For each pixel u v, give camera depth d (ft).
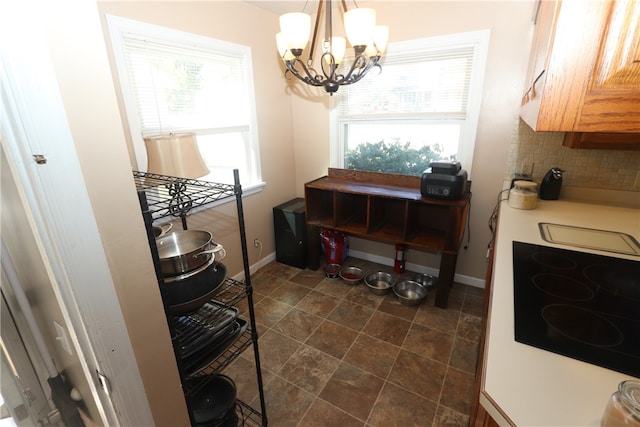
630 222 5.16
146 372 2.93
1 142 1.90
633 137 4.88
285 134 9.95
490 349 2.42
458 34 7.04
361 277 9.15
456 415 5.03
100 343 2.45
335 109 9.29
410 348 6.50
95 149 2.22
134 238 2.60
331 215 9.80
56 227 2.07
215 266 3.74
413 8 7.38
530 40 6.37
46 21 1.86
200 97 7.22
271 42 8.78
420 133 8.41
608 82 1.77
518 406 1.93
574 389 2.05
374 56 5.09
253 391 5.57
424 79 7.86
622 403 1.61
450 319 7.38
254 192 9.11
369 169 9.48
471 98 7.29
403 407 5.20
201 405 4.32
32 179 1.95
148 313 2.84
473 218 8.11
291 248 9.88
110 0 5.34
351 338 6.84
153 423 3.08
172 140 4.81
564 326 2.67
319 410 5.19
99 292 2.39
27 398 2.78
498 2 6.48
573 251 4.11
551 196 6.39
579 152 6.20
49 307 2.64
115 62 5.58
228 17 7.39
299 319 7.52
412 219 8.21
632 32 1.66
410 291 8.46
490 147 7.39
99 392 2.67
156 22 6.03
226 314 4.18
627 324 2.68
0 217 2.43
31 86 1.84
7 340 2.60
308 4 7.98
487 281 6.18
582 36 1.75
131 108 5.93
